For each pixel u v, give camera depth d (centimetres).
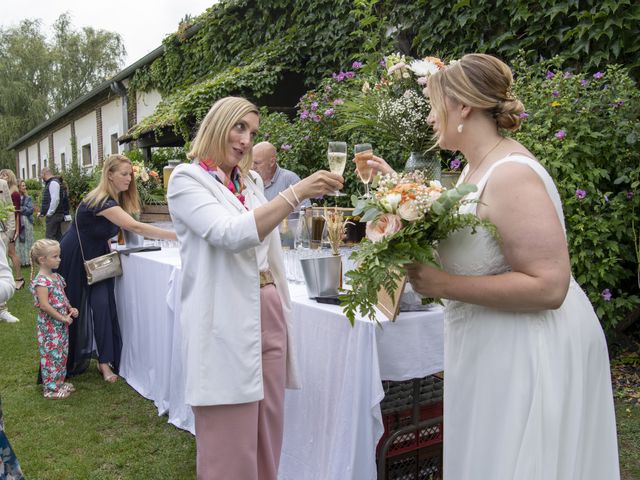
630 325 439
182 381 337
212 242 184
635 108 378
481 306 148
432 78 153
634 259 389
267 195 502
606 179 399
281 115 673
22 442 327
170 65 1078
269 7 812
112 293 432
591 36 434
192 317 194
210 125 201
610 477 153
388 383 258
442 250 150
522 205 133
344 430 213
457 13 543
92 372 452
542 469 137
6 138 3225
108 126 1738
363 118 289
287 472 254
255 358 194
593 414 149
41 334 395
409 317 214
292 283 292
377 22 629
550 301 133
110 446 320
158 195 505
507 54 498
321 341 231
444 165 455
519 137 386
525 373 139
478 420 147
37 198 1989
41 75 3372
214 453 197
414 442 255
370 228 147
